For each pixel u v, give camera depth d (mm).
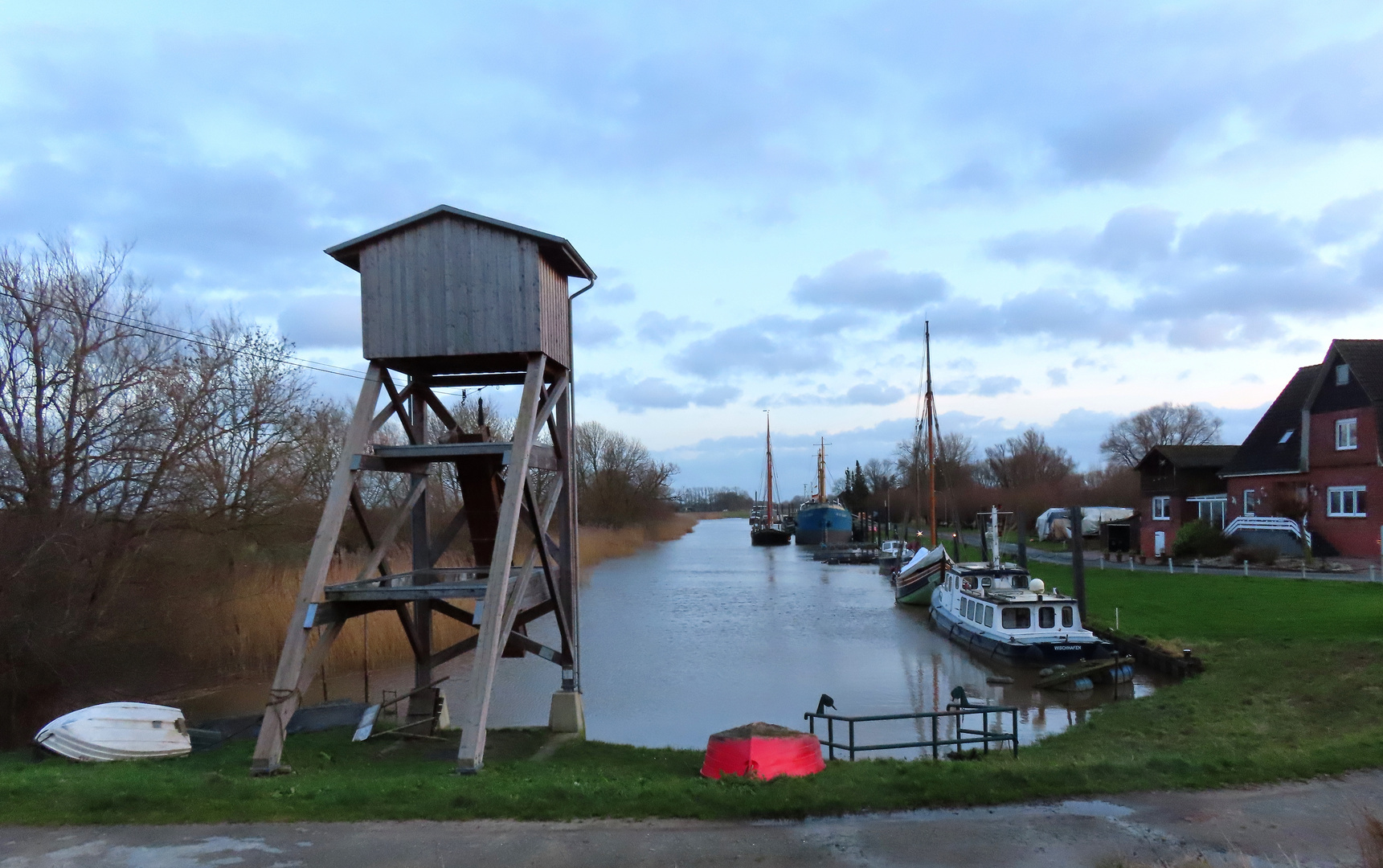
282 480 30438
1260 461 42344
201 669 25016
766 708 20906
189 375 27359
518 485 13109
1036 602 27141
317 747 13617
